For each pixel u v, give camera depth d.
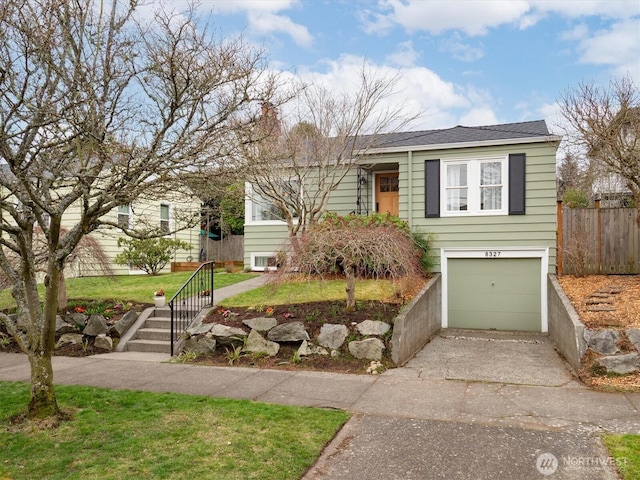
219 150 5.59
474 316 13.30
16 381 7.36
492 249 13.16
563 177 22.53
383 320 8.84
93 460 4.35
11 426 5.21
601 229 12.25
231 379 7.40
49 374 5.51
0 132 4.62
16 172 4.71
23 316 5.55
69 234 5.40
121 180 5.01
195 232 22.64
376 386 6.96
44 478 4.01
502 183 13.21
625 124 10.49
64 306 10.55
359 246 8.80
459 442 4.81
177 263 19.88
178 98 5.29
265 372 7.85
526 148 12.93
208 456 4.43
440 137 14.56
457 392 6.61
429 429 5.18
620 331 7.50
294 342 8.78
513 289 13.02
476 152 13.42
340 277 11.34
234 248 23.08
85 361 8.79
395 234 9.67
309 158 13.11
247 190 15.84
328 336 8.65
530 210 12.88
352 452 4.62
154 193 5.54
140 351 9.64
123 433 4.98
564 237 12.51
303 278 9.48
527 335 11.79
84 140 5.21
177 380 7.36
